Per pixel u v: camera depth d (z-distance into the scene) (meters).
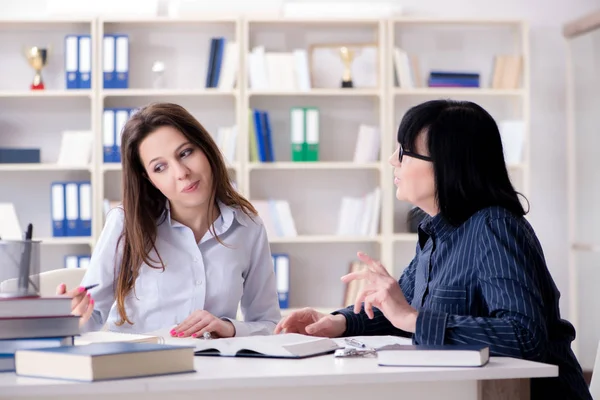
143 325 2.59
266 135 5.61
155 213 2.60
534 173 6.06
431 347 1.69
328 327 2.28
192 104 5.85
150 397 1.58
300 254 5.95
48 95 5.48
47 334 1.71
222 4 5.57
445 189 2.03
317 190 5.96
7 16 5.72
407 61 5.70
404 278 2.46
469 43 5.99
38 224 5.80
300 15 5.64
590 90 5.96
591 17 5.54
